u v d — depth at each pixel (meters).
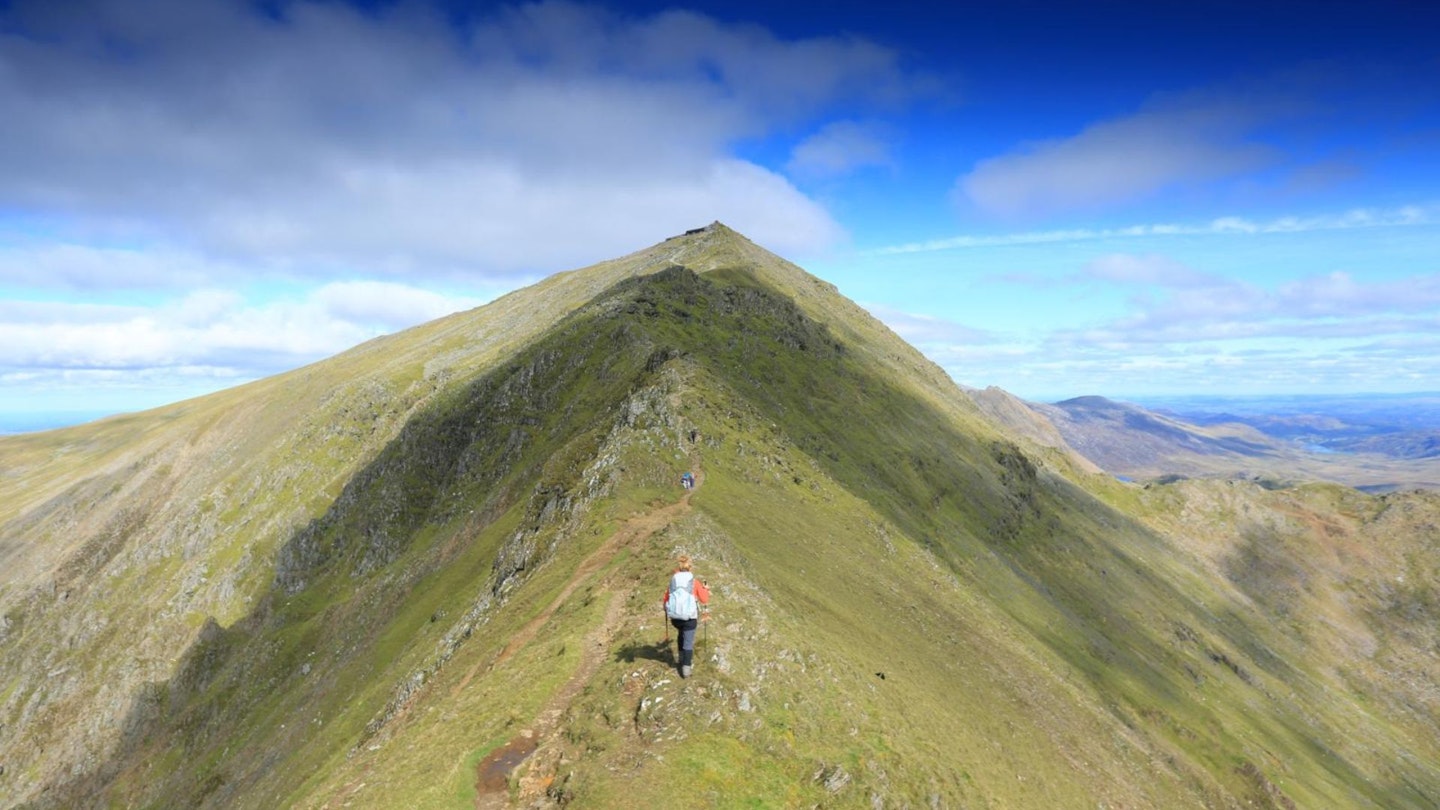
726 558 47.09
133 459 199.12
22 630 153.38
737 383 108.19
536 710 25.98
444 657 53.38
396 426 162.62
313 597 132.75
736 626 32.62
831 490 86.75
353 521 142.25
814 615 48.09
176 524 162.00
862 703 32.94
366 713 65.69
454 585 81.19
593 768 21.73
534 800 21.34
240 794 86.50
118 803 114.31
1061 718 69.69
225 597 142.88
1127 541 196.38
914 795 26.50
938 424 165.62
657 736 23.44
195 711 119.69
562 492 64.88
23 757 125.69
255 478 168.38
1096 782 58.97
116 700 128.50
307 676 108.81
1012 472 172.88
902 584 74.44
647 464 62.34
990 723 53.75
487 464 128.62
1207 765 99.50
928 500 122.88
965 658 65.94
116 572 156.12
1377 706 173.12
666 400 77.81
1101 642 122.00
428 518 130.88
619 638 30.27
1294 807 98.19
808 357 145.88
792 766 24.33
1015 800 38.19
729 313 148.12
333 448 169.12
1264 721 132.62
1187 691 124.62
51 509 188.12
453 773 22.94
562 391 126.62
